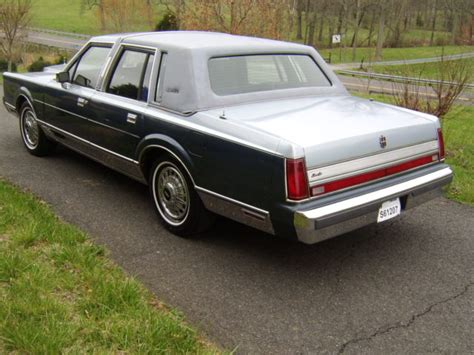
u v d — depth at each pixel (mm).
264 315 3219
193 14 12844
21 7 25609
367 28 63594
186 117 4000
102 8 46625
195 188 3951
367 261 4023
